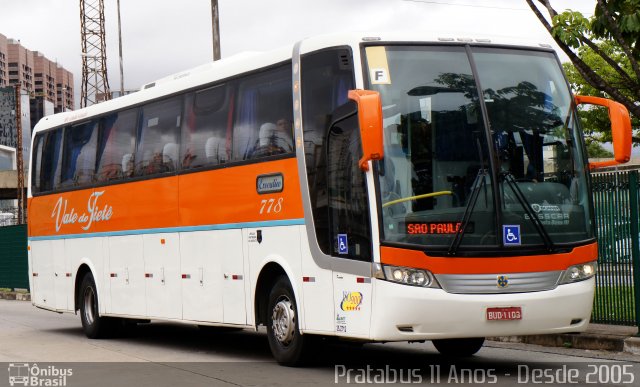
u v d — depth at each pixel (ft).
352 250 33.78
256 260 39.73
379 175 32.83
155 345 50.78
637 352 39.32
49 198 60.95
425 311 32.04
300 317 36.86
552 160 34.55
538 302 32.91
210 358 43.14
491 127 33.76
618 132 33.35
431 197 32.65
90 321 55.52
